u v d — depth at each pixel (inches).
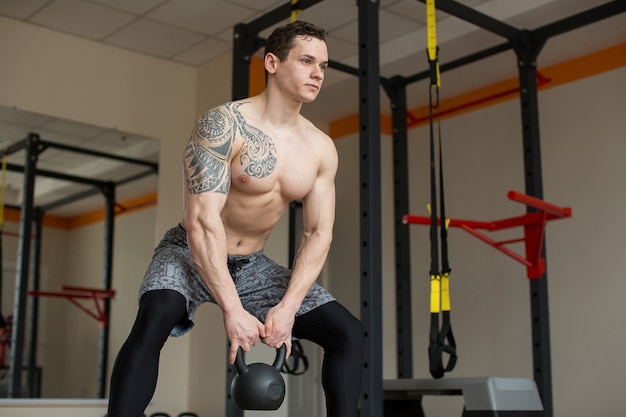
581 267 180.1
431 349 113.7
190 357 198.5
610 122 177.9
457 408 200.4
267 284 85.4
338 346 83.7
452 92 211.0
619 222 173.9
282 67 78.0
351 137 229.0
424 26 181.8
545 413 144.7
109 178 211.9
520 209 194.1
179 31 188.5
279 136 80.3
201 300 80.5
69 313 215.9
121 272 211.2
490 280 198.8
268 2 172.2
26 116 186.5
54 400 174.4
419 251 217.6
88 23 184.5
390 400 146.5
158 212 201.5
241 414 132.0
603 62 180.7
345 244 224.7
